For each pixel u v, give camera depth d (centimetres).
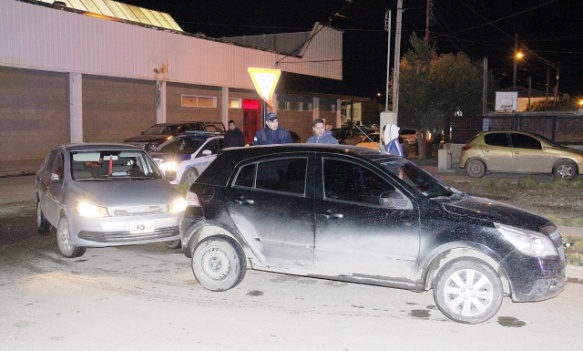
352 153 670
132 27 2809
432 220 617
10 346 545
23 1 2297
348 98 4522
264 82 1284
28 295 702
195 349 543
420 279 625
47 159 1073
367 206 646
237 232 704
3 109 2330
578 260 820
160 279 777
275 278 791
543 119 2502
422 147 3034
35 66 2367
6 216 1238
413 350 542
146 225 858
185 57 3136
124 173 980
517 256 592
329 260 661
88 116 2667
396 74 2195
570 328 603
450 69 3106
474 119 2583
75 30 2533
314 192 671
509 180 1830
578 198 1457
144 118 2975
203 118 3356
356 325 610
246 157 718
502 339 570
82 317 626
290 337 574
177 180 1530
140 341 560
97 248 955
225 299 695
